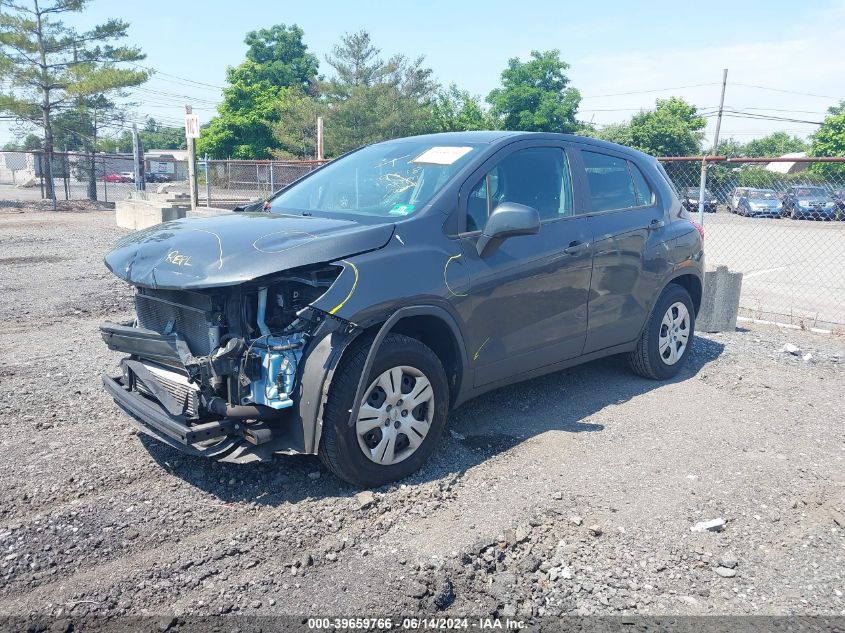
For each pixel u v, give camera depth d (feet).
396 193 14.82
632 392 18.57
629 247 17.54
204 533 11.32
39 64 105.40
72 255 43.47
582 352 16.99
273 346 11.76
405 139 17.48
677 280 20.21
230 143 178.60
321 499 12.44
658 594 10.07
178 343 12.19
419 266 13.05
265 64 218.38
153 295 13.11
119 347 13.53
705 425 16.39
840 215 71.20
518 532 11.39
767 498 12.93
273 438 12.25
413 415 13.23
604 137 169.99
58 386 18.10
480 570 10.52
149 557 10.63
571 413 16.93
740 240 64.69
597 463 14.17
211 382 11.73
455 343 13.78
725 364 21.36
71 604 9.53
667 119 166.50
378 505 12.25
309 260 11.87
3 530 11.21
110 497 12.35
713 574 10.59
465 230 14.14
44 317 26.32
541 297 15.34
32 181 149.18
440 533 11.43
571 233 16.14
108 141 115.85
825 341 25.12
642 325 18.51
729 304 25.55
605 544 11.25
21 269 37.52
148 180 189.47
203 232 13.01
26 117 107.65
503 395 17.98
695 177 58.49
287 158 165.99
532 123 180.55
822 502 12.87
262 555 10.76
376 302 12.24
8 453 13.99
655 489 13.14
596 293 16.75
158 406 12.63
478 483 13.19
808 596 10.14
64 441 14.64
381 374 12.49
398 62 164.14
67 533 11.19
